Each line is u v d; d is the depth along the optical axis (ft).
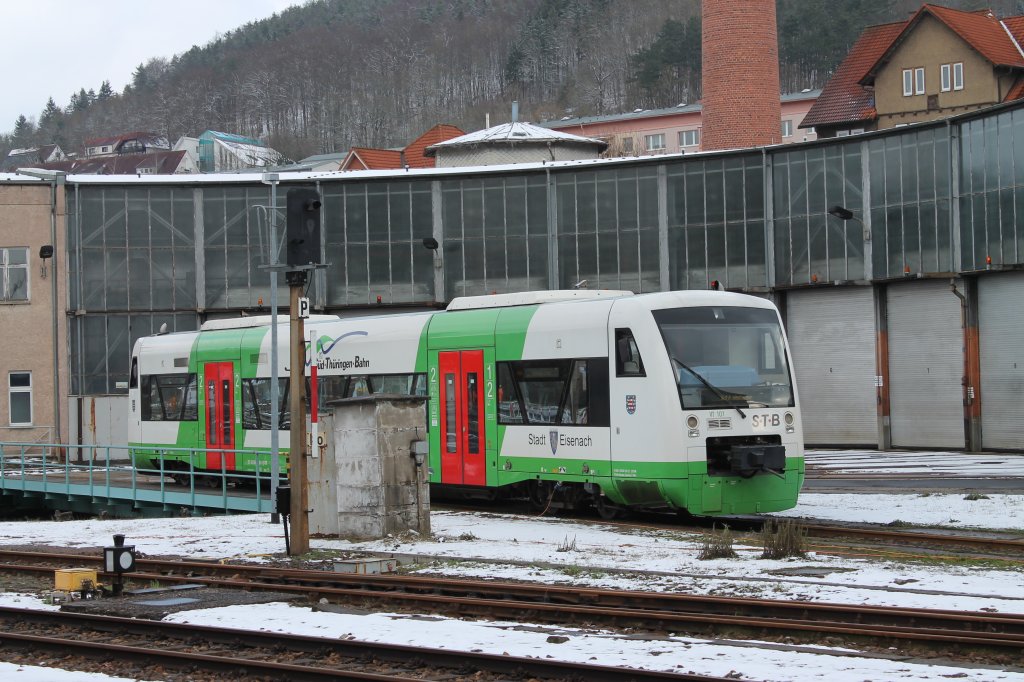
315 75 591.37
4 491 111.34
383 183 155.63
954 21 202.90
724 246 145.38
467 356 79.25
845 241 137.90
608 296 76.23
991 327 126.82
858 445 139.64
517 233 153.07
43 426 155.33
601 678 31.45
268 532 72.13
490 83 582.35
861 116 215.31
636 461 67.36
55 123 650.84
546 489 75.00
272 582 52.08
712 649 34.53
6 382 155.22
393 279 155.22
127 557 48.60
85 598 47.88
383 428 64.08
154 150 550.77
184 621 42.01
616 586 46.73
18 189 155.53
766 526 55.01
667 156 146.92
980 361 128.06
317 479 67.46
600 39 562.25
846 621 38.34
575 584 47.55
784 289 142.82
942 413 131.95
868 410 138.82
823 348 142.20
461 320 80.33
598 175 150.51
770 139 200.13
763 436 68.13
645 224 148.77
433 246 153.07
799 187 141.18
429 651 34.58
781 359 69.92
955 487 88.12
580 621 40.06
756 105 199.31
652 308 67.87
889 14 452.35
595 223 150.61
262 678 33.88
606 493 69.46
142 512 101.45
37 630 42.47
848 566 50.42
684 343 67.36
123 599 47.37
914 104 208.54
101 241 156.56
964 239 127.13
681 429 65.98
